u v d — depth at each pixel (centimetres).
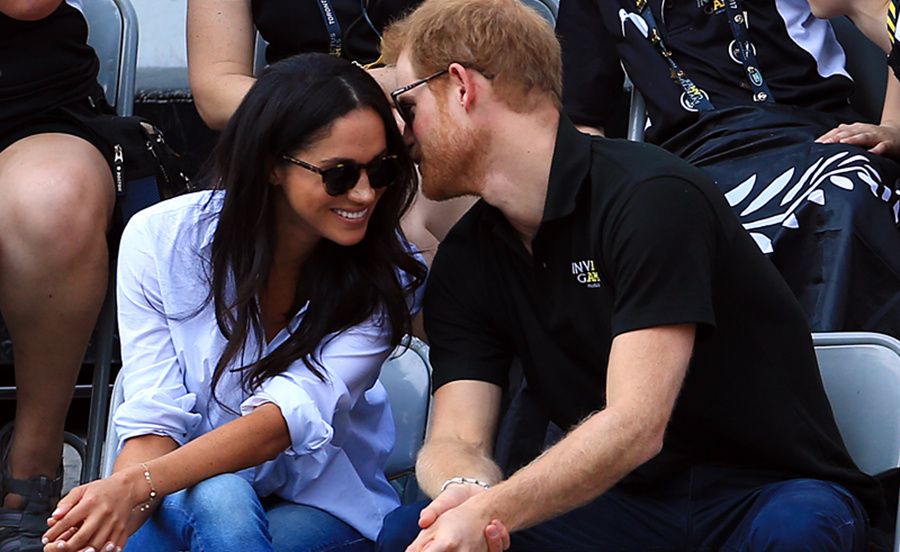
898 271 1244
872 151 1312
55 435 1270
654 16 1430
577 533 1002
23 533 1233
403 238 1049
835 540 897
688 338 907
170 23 1662
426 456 979
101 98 1388
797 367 984
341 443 1042
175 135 1652
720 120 1384
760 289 966
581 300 964
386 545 952
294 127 947
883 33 1343
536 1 1539
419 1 1443
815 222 1258
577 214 954
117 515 902
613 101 1472
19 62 1310
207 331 1007
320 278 1011
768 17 1423
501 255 1006
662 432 895
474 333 1029
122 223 1304
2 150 1308
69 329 1249
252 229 983
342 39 1433
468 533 847
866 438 1029
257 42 1509
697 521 985
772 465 985
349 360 1011
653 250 908
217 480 941
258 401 972
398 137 977
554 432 1170
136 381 1000
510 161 964
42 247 1230
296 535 992
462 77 958
